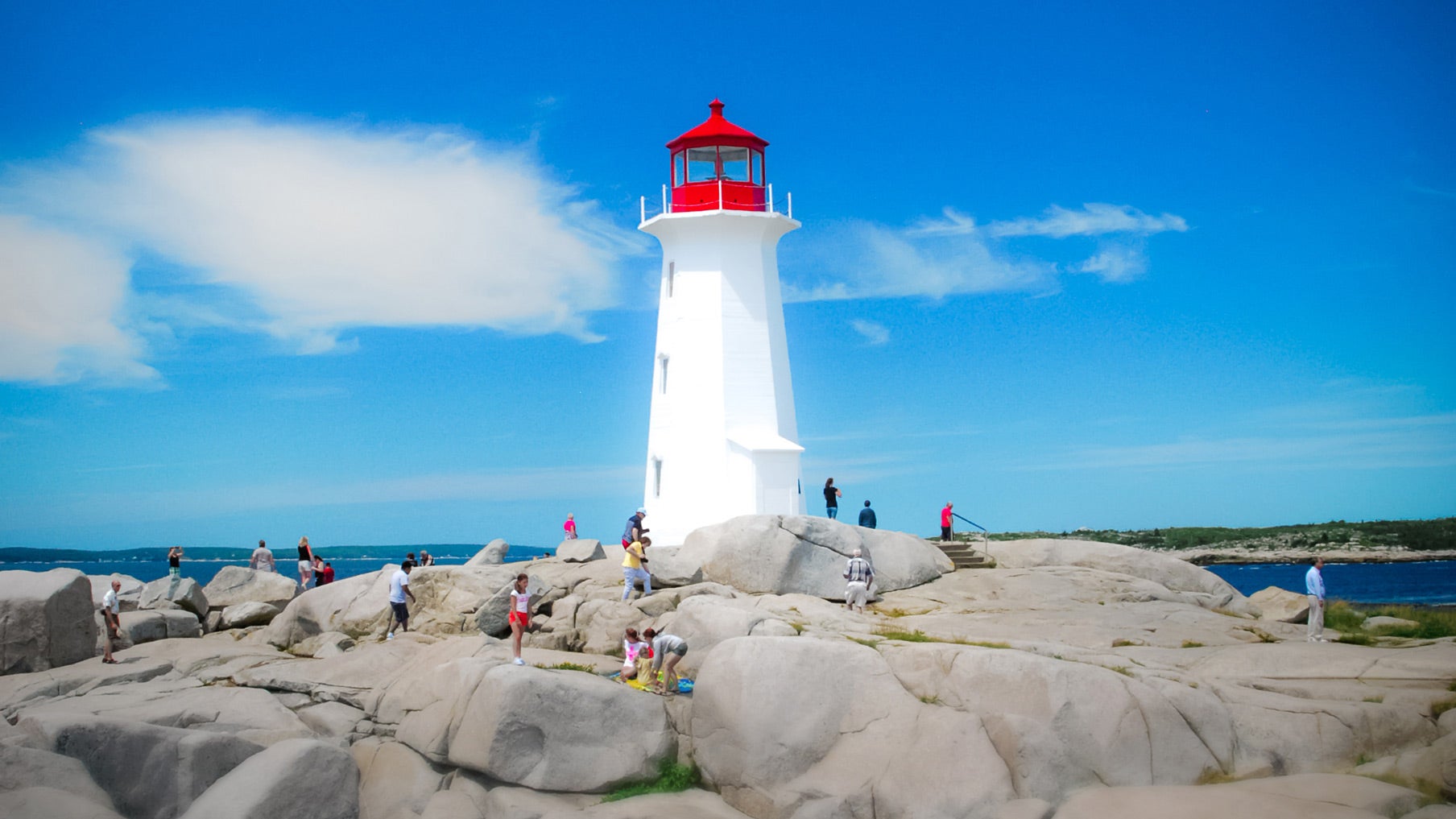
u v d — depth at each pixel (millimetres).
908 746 19422
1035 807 18109
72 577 28547
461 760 20328
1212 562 115500
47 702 22609
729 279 41000
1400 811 16953
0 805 16734
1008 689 19859
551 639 28344
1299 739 19328
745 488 39188
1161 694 19703
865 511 38656
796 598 29031
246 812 18016
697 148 43000
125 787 18719
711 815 19453
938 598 31875
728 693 20531
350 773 19875
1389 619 29891
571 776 20203
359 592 32500
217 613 35750
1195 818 17125
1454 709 19328
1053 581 32875
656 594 29469
